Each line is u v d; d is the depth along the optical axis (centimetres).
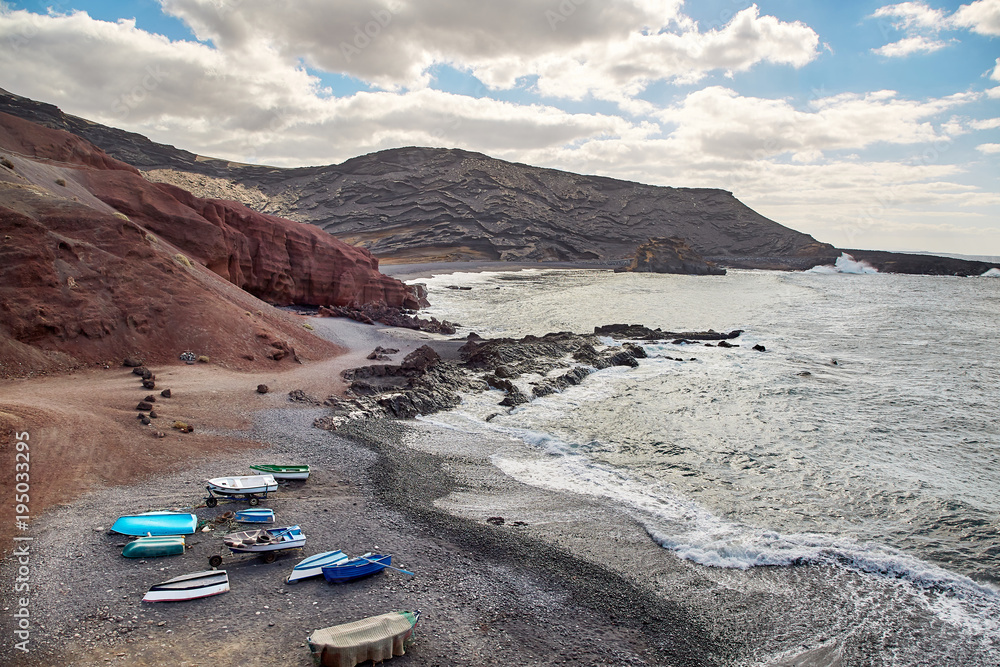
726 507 1984
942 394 3500
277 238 6212
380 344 4812
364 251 7562
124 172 5053
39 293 2916
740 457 2461
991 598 1491
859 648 1298
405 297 7388
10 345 2634
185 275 3797
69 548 1428
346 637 1138
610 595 1455
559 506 1962
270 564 1479
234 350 3491
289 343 3997
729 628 1355
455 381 3453
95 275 3259
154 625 1191
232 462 2097
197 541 1538
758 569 1605
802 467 2356
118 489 1766
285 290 6228
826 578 1566
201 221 4997
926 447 2608
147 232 4328
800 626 1370
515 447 2541
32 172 4125
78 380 2688
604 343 4941
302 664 1109
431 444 2527
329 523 1728
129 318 3216
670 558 1648
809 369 4200
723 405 3228
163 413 2411
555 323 6544
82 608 1221
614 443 2609
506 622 1325
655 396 3403
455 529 1750
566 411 3088
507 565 1564
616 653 1247
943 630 1366
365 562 1482
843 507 2000
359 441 2475
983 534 1819
